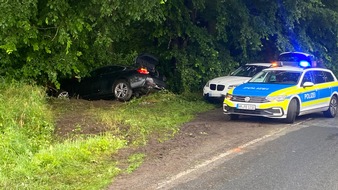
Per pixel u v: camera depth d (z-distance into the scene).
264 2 19.31
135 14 11.70
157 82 16.34
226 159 7.88
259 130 10.77
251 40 18.50
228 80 15.79
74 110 12.30
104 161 7.54
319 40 23.94
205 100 16.19
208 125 11.08
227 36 19.08
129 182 6.50
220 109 14.77
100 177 6.68
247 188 6.27
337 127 11.61
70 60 12.89
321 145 9.18
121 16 12.69
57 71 13.64
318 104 13.01
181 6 16.86
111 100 15.96
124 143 8.70
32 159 7.32
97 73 16.67
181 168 7.27
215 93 15.65
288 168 7.33
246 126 11.25
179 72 17.72
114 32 13.66
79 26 12.08
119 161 7.58
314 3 20.88
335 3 22.86
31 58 12.57
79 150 7.75
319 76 13.48
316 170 7.22
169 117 11.99
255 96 11.64
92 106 13.26
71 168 7.04
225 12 17.58
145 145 8.68
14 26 11.45
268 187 6.32
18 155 7.52
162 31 17.25
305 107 12.38
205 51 17.73
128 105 13.97
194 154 8.18
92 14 12.48
